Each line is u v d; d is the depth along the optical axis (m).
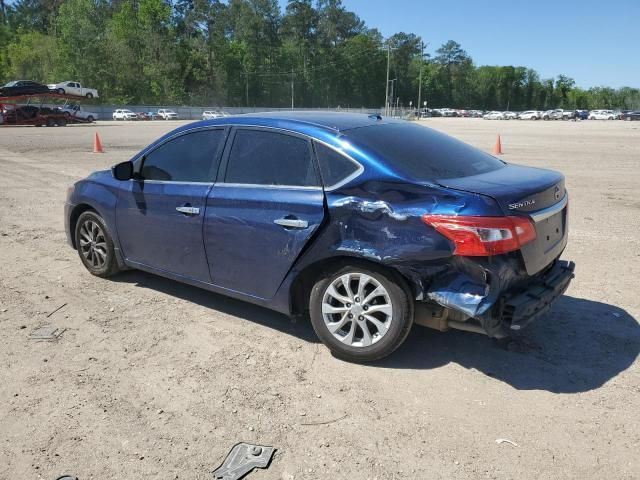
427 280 3.52
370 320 3.80
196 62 104.81
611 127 54.06
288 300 4.08
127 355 4.05
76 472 2.80
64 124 43.81
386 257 3.56
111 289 5.39
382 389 3.60
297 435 3.12
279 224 3.96
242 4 123.94
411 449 3.00
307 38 130.88
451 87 158.62
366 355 3.84
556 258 4.11
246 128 4.34
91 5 90.94
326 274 3.91
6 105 41.28
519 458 2.92
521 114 103.62
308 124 4.08
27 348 4.15
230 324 4.61
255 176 4.21
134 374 3.78
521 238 3.42
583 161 17.42
